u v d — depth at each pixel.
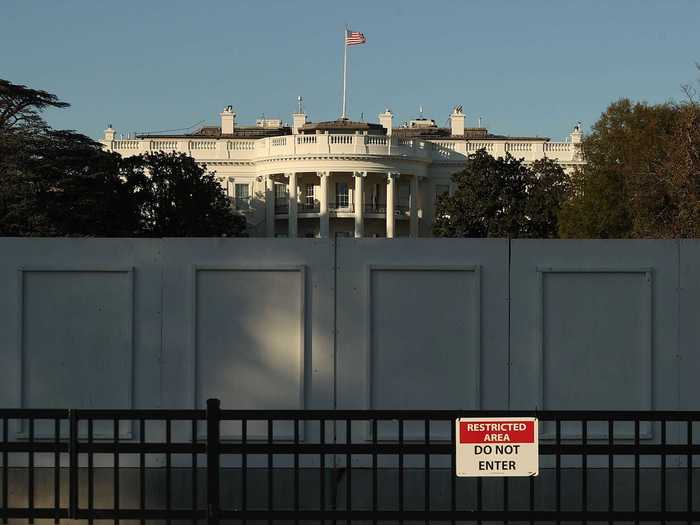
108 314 11.67
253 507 11.56
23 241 11.66
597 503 11.49
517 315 11.49
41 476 11.66
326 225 106.44
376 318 11.55
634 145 63.56
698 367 11.45
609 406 11.46
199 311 11.62
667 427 11.55
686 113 47.03
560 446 8.98
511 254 11.50
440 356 11.52
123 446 9.12
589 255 11.49
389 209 106.44
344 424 11.60
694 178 46.50
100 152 75.06
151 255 11.62
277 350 11.59
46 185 69.81
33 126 71.56
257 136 125.88
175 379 11.62
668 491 11.55
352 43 116.75
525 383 11.48
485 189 82.38
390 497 11.52
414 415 8.88
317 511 9.05
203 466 11.62
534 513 9.07
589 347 11.48
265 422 11.66
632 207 62.16
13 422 11.67
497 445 8.82
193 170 88.12
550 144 110.69
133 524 11.30
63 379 11.66
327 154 104.56
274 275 11.59
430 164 111.81
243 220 92.75
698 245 11.44
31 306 11.69
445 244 11.51
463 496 11.54
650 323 11.44
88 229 73.00
